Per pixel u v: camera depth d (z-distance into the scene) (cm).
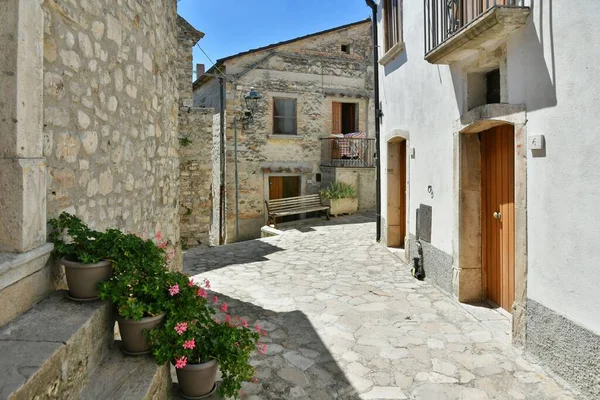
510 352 325
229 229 1177
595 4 244
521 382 281
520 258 326
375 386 279
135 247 212
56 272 210
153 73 371
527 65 314
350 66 1282
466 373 295
